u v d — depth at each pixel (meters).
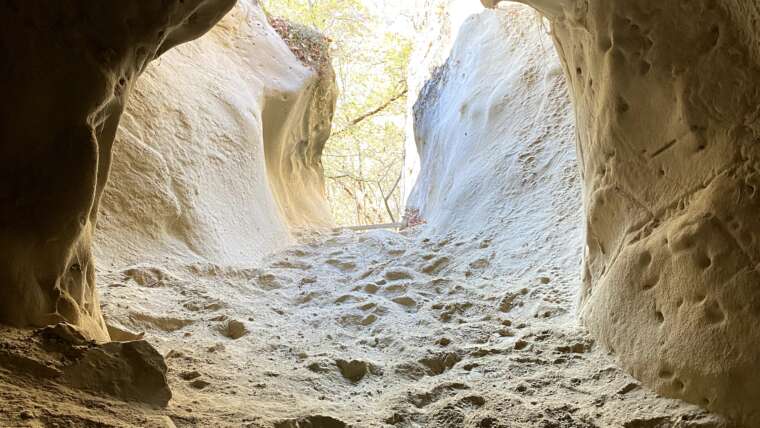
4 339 1.77
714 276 2.28
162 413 1.79
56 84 2.01
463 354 2.94
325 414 2.07
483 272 4.70
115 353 1.83
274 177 7.39
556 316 3.45
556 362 2.78
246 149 5.73
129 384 1.80
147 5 2.19
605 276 2.92
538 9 3.42
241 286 4.30
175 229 4.64
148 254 4.32
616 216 2.91
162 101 4.92
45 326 1.96
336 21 15.06
